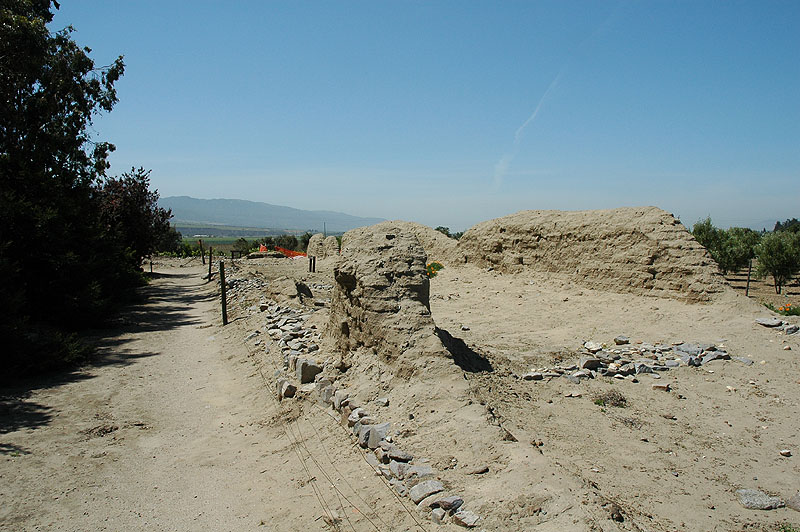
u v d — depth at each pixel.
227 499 5.34
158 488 5.61
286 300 15.52
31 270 13.49
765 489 4.70
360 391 6.73
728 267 26.94
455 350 7.61
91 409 8.12
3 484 5.59
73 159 20.67
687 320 11.25
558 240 16.45
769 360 8.62
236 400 8.62
